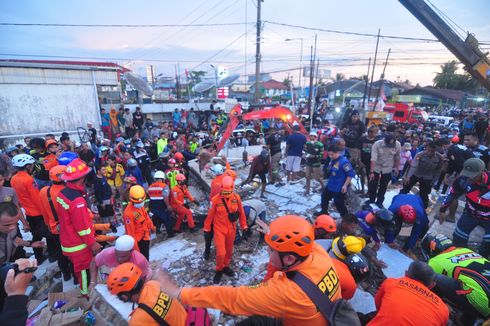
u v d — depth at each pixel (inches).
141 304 78.8
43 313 125.0
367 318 107.4
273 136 335.9
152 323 78.0
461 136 352.2
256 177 364.8
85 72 545.0
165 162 314.7
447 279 115.3
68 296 139.2
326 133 429.1
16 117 489.1
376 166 249.0
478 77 289.6
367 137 278.1
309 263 65.6
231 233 175.0
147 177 362.9
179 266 190.5
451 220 225.3
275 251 65.7
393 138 242.7
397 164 249.1
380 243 185.6
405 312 84.8
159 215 228.4
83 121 556.1
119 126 597.3
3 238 134.4
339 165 221.3
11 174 256.4
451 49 288.0
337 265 101.7
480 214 157.8
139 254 129.4
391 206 177.9
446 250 128.8
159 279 82.6
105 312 112.1
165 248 214.5
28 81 490.9
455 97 1969.7
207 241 189.5
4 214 115.3
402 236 198.2
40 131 512.4
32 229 191.3
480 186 155.5
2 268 84.8
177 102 942.4
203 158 341.7
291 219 66.1
